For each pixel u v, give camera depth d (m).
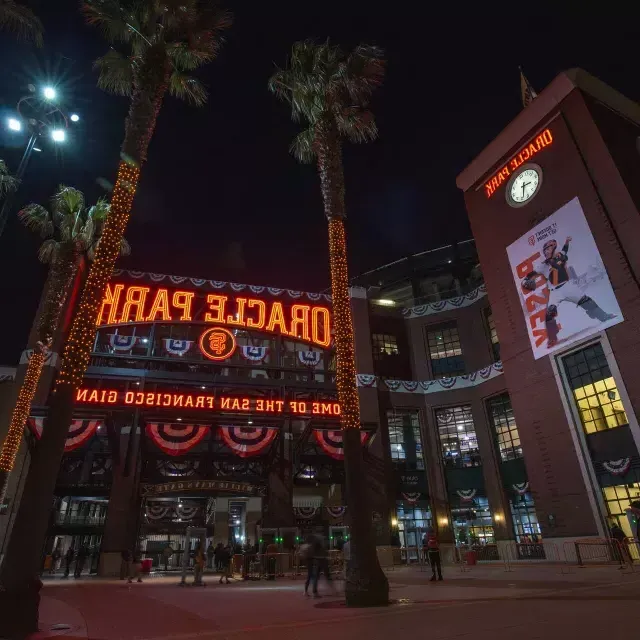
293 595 16.00
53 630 9.58
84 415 29.75
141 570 25.78
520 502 34.50
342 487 40.09
